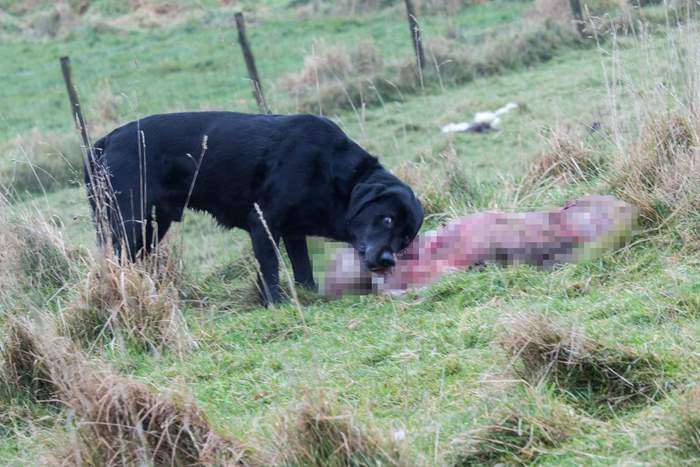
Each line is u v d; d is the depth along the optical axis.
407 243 11.44
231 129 11.89
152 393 7.61
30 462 7.88
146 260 11.95
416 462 6.72
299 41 35.25
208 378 9.48
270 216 11.67
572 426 7.15
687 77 12.52
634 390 7.55
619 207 11.02
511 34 28.31
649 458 6.55
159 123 12.14
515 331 8.02
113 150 12.12
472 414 7.53
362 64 27.22
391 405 8.15
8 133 28.25
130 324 10.32
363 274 11.42
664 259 10.29
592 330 8.25
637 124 12.54
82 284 10.76
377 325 10.18
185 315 11.39
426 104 24.41
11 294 11.31
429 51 27.45
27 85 34.47
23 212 12.80
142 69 34.12
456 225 11.67
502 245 11.20
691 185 10.92
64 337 9.91
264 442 7.18
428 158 19.77
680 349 7.88
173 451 7.10
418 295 10.89
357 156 11.68
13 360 9.38
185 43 38.19
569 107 21.62
